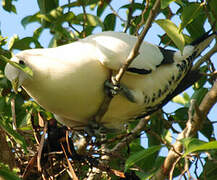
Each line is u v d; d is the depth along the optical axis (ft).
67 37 37.11
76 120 32.86
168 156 31.19
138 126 36.29
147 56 31.76
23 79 29.76
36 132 31.83
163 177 31.30
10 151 29.27
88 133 33.06
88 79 29.94
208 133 36.86
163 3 28.07
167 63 33.01
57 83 29.76
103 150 34.12
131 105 32.71
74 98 30.42
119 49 30.12
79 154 31.40
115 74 30.53
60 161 32.01
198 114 32.04
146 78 31.99
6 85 35.73
